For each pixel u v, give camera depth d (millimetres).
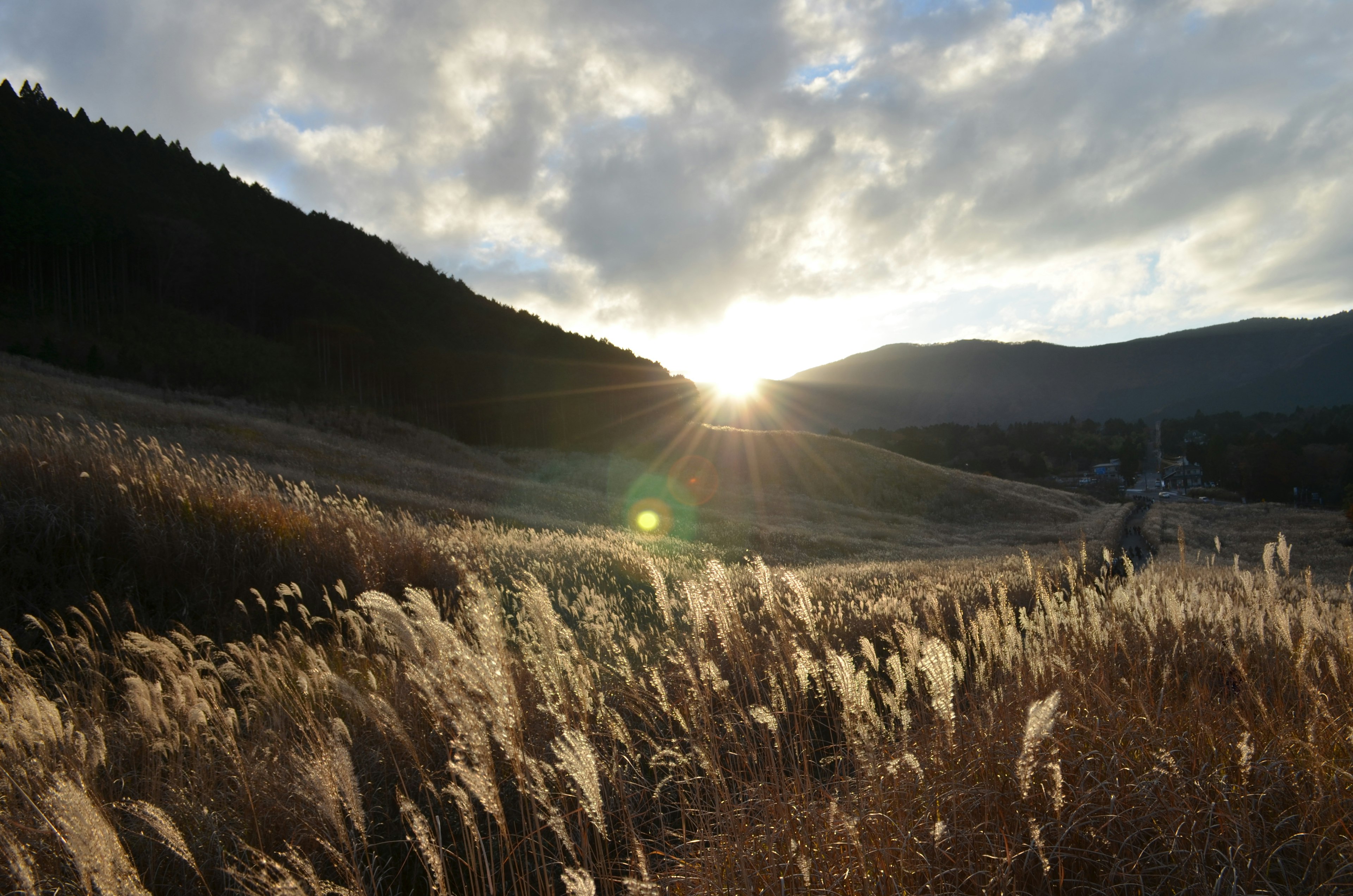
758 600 6617
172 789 2994
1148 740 2760
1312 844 2258
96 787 2967
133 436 21297
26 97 101250
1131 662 3736
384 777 3295
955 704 3287
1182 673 3992
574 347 120250
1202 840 2314
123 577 6035
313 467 25328
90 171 87750
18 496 6469
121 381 45219
